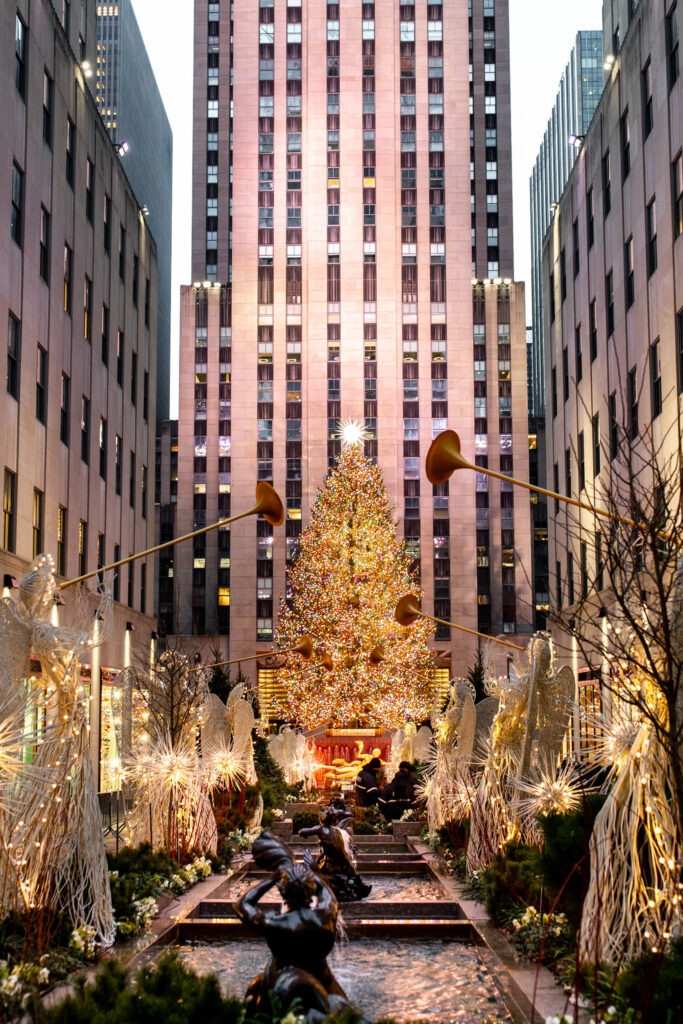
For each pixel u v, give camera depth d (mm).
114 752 33562
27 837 9477
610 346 35406
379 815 23375
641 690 8000
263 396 77812
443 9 82125
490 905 10781
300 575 49469
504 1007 8062
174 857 14141
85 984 6004
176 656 17469
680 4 27297
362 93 80375
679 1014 5828
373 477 50469
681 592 8094
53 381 30297
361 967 9703
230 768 18625
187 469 84562
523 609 78500
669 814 7848
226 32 101375
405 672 47156
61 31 31844
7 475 25781
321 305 77938
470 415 77500
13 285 26312
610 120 35562
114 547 38656
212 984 5594
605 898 7543
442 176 80062
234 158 80250
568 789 10984
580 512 38344
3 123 25547
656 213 29344
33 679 11547
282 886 6609
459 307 78562
